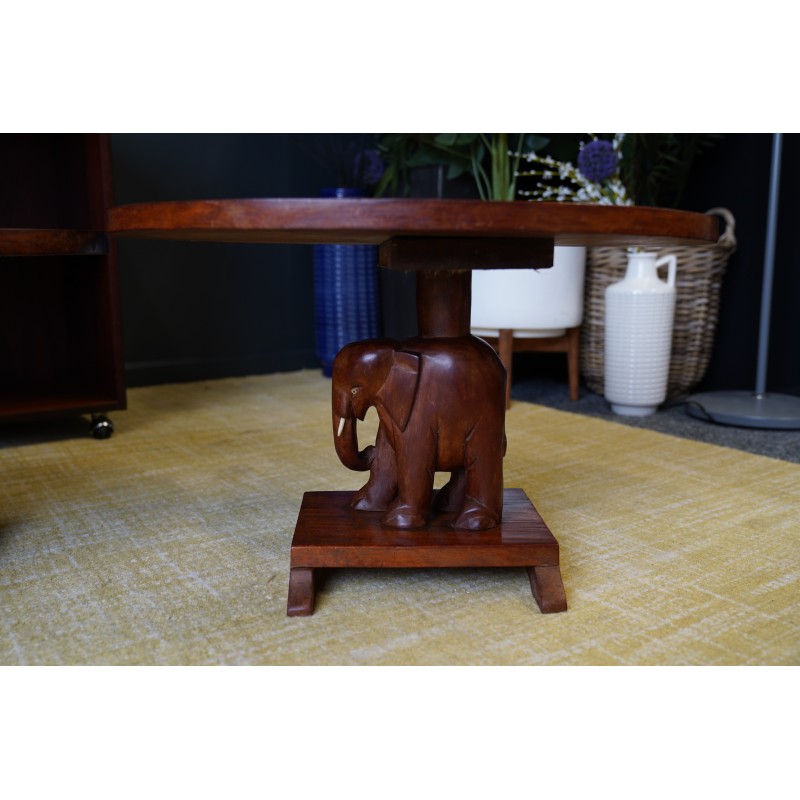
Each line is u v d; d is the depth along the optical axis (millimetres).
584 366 2863
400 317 3098
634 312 2465
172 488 1806
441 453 1273
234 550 1459
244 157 3160
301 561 1235
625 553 1444
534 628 1179
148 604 1251
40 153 2459
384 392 1266
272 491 1783
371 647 1124
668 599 1269
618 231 1017
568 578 1343
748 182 2773
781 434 2320
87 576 1350
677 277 2645
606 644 1134
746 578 1344
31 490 1791
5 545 1478
